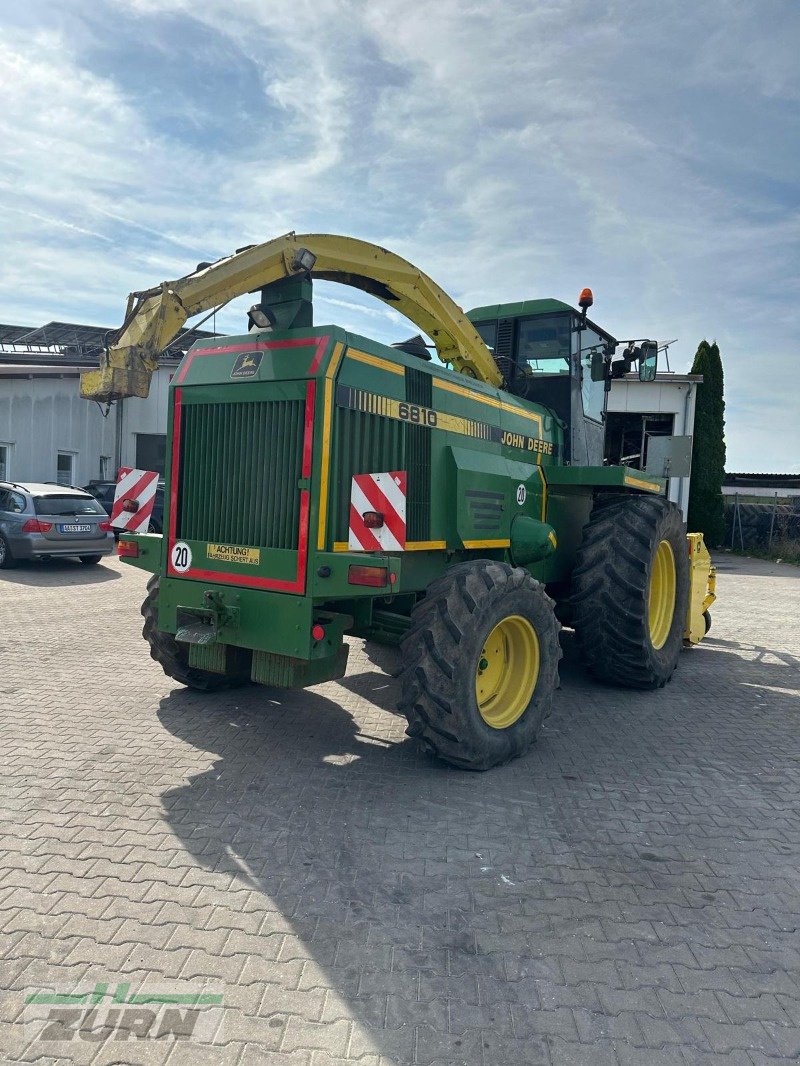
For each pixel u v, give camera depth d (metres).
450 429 4.51
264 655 3.84
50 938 2.34
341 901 2.61
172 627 4.16
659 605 5.94
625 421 20.23
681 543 6.01
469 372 5.50
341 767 3.86
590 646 5.44
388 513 3.42
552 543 5.08
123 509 4.37
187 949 2.31
